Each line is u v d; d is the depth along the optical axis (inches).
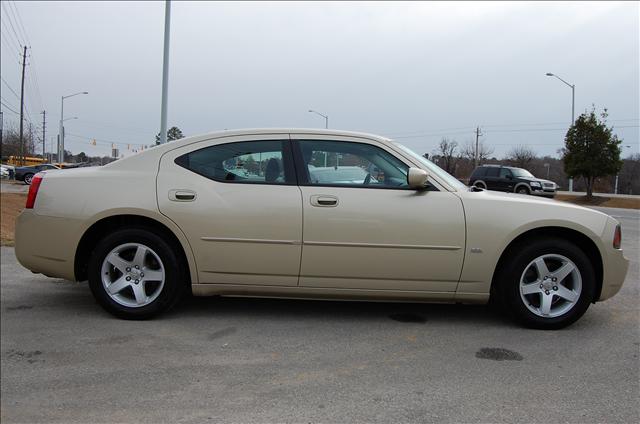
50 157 3388.3
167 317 176.1
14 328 163.9
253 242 165.8
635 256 336.2
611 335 163.9
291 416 111.9
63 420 111.0
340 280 166.4
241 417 111.5
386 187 167.9
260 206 165.5
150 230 169.2
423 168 170.1
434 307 191.9
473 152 2763.3
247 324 169.9
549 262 168.9
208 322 171.5
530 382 129.0
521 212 164.9
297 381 128.4
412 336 160.7
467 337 160.4
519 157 2331.4
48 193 172.1
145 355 143.6
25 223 172.7
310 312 183.8
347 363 139.5
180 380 128.6
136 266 170.6
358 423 109.1
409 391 123.6
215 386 125.6
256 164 171.6
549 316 166.9
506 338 159.9
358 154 172.2
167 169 171.6
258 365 137.7
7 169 1724.9
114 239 168.6
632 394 123.2
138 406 116.3
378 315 181.5
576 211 167.0
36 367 135.9
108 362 139.0
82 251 174.9
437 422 109.9
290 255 165.5
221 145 173.9
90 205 168.2
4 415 112.7
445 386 126.3
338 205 164.2
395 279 165.6
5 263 258.5
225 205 165.9
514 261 165.9
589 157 1123.3
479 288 166.1
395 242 163.5
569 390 124.9
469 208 164.6
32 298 197.0
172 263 168.7
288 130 175.9
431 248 163.5
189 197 167.0
